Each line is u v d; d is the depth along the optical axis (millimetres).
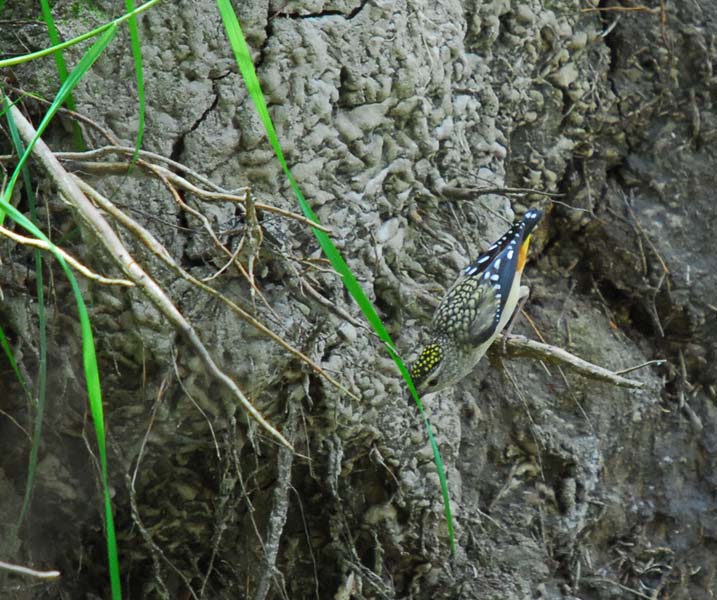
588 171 11266
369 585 9383
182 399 7742
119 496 8266
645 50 11258
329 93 7984
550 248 11422
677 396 11719
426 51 8586
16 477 8078
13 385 7719
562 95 10812
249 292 7648
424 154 8711
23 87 7242
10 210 5262
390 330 8781
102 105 7395
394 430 8883
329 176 8125
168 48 7504
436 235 8984
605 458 11273
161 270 7430
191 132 7582
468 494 10508
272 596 9289
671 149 11422
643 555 11570
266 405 7984
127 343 7520
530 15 10148
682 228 11492
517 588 10516
